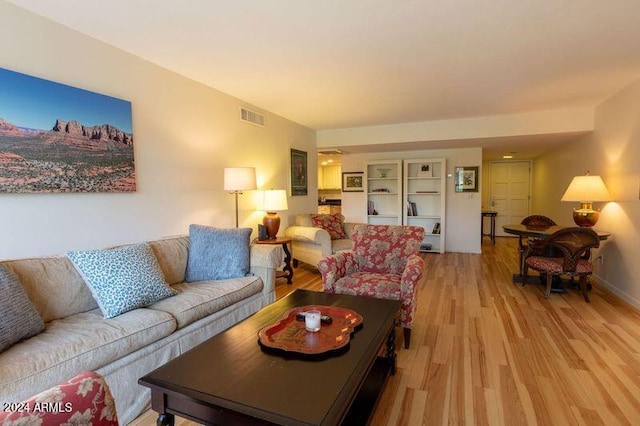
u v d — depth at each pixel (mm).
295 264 5324
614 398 1907
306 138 5832
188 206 3352
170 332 2021
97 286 2006
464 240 6633
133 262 2215
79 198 2398
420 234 3057
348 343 1559
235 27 2350
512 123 5023
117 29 2365
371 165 7207
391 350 2148
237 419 1123
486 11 2162
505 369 2229
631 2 2062
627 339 2650
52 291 1954
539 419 1741
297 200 5535
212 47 2668
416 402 1895
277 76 3326
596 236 3441
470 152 6500
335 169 10023
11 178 2023
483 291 3979
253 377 1283
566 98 4152
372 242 3135
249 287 2752
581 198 3959
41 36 2170
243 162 4164
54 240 2258
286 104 4352
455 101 4273
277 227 4301
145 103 2889
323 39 2545
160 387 1235
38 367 1422
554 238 3586
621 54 2842
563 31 2439
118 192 2654
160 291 2242
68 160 2303
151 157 2951
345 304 2111
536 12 2178
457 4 2080
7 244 2035
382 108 4602
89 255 2080
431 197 6930
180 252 2824
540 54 2842
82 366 1551
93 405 866
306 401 1139
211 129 3639
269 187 4730
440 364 2301
